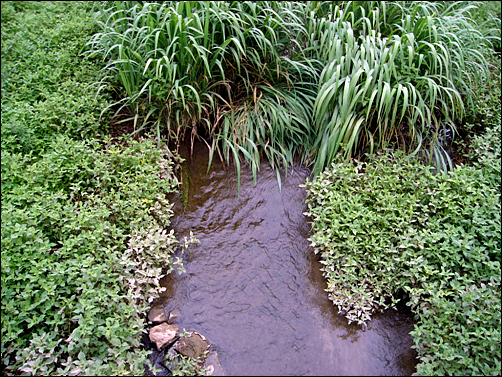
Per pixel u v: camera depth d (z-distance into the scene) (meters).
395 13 4.26
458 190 3.32
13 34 4.82
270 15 3.87
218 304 2.99
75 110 3.78
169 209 3.41
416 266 2.86
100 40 4.09
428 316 2.75
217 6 3.83
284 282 3.13
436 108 4.09
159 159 3.57
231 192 3.73
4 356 2.49
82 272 2.67
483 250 2.91
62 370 2.37
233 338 2.80
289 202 3.67
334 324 2.89
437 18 3.95
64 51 4.43
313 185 3.41
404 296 2.99
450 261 2.92
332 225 3.12
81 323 2.43
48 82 4.18
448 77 3.71
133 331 2.56
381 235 3.08
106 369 2.42
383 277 3.00
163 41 3.76
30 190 3.13
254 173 3.73
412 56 3.53
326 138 3.76
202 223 3.51
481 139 3.85
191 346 2.74
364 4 4.22
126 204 3.14
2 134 3.59
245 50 3.85
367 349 2.78
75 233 2.99
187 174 3.82
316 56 4.16
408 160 3.56
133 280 2.76
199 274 3.17
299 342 2.79
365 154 3.69
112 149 3.43
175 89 3.63
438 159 3.79
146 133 3.75
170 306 2.98
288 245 3.38
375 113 3.82
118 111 3.92
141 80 3.90
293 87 4.16
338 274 3.08
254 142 3.96
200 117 3.91
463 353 2.50
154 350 2.75
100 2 4.95
